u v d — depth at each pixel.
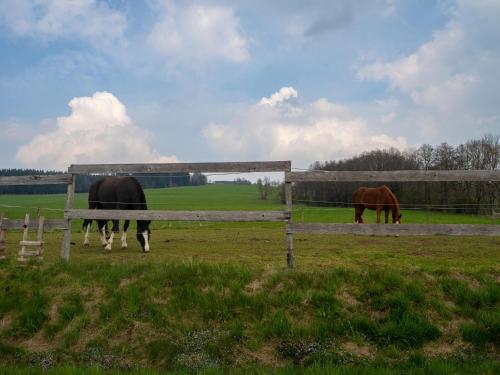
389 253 10.31
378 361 5.26
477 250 11.05
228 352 5.61
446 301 6.23
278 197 50.09
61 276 7.36
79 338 6.11
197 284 6.84
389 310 6.09
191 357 5.52
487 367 4.94
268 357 5.53
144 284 6.91
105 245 12.72
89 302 6.72
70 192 8.90
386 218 16.64
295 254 10.18
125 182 11.88
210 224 23.67
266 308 6.24
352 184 31.38
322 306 6.20
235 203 43.28
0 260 8.42
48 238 14.88
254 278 6.95
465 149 41.44
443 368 4.87
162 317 6.24
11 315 6.61
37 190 62.28
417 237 14.45
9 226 8.78
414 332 5.65
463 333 5.66
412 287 6.38
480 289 6.29
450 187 29.31
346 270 6.92
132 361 5.64
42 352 5.92
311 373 4.87
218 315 6.18
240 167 8.15
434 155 43.66
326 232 7.54
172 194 61.69
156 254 10.45
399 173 7.41
